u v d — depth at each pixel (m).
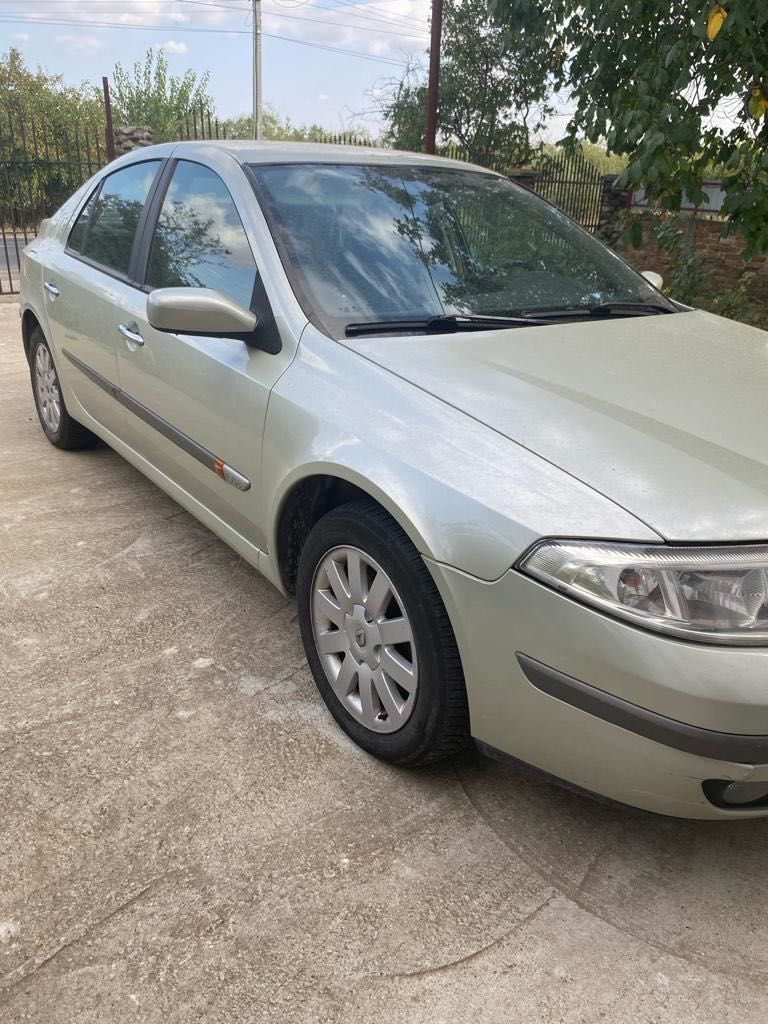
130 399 3.36
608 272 3.14
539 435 1.92
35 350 4.57
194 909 1.83
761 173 4.91
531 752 1.91
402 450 2.03
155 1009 1.61
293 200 2.74
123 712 2.47
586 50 5.39
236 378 2.59
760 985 1.71
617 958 1.76
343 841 2.03
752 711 1.62
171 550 3.50
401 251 2.72
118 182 3.80
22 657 2.72
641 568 1.67
